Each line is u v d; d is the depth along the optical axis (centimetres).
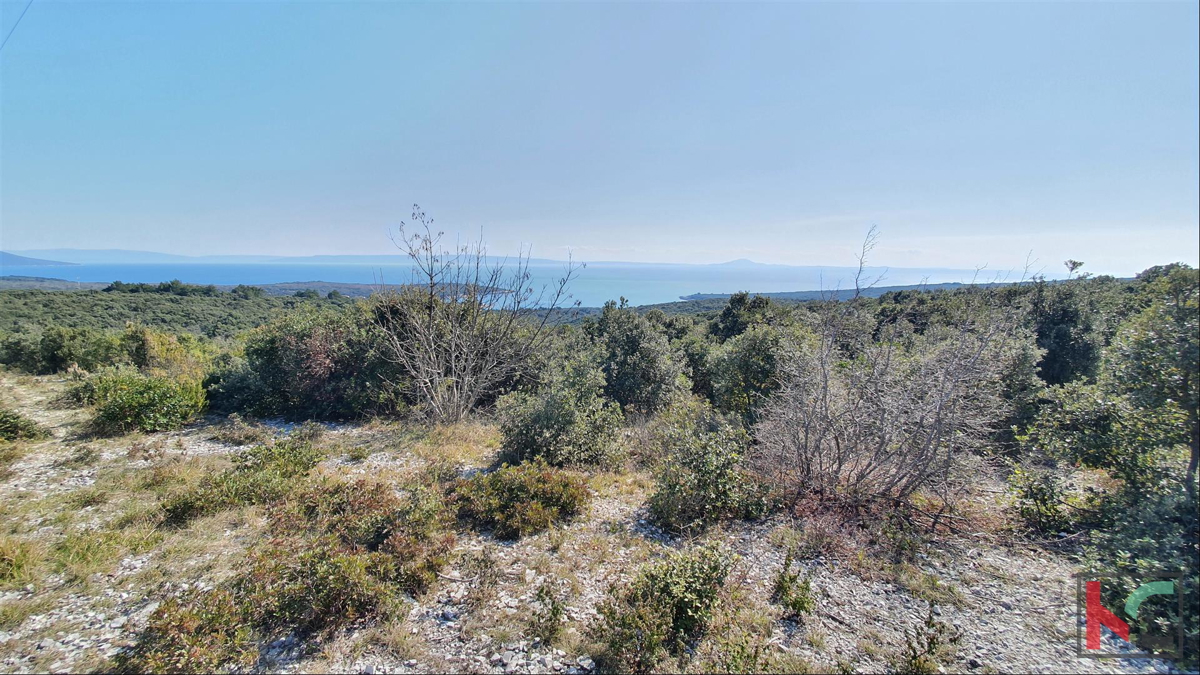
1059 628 374
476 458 810
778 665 339
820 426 601
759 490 609
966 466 555
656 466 668
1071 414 530
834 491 599
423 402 1059
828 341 638
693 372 1355
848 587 440
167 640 329
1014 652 351
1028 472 553
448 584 442
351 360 1117
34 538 495
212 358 1452
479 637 373
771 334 910
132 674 327
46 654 345
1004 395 768
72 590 418
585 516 589
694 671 339
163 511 551
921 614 401
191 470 700
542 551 505
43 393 1178
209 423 994
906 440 575
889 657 351
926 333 823
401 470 746
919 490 607
